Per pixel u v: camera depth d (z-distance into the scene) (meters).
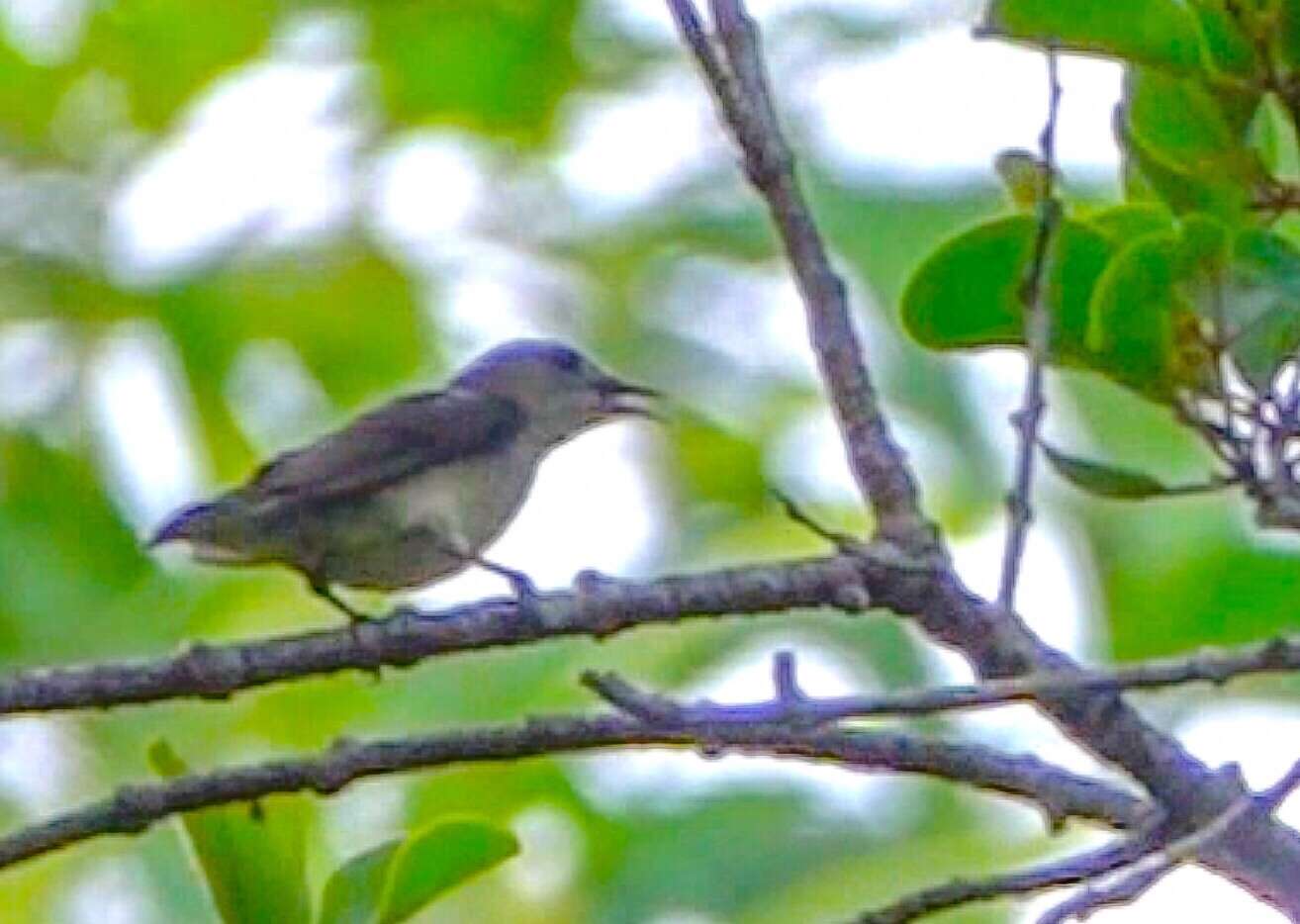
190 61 14.65
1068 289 6.74
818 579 7.09
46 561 13.66
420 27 15.14
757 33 7.58
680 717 6.39
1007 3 6.71
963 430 13.55
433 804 13.08
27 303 14.07
